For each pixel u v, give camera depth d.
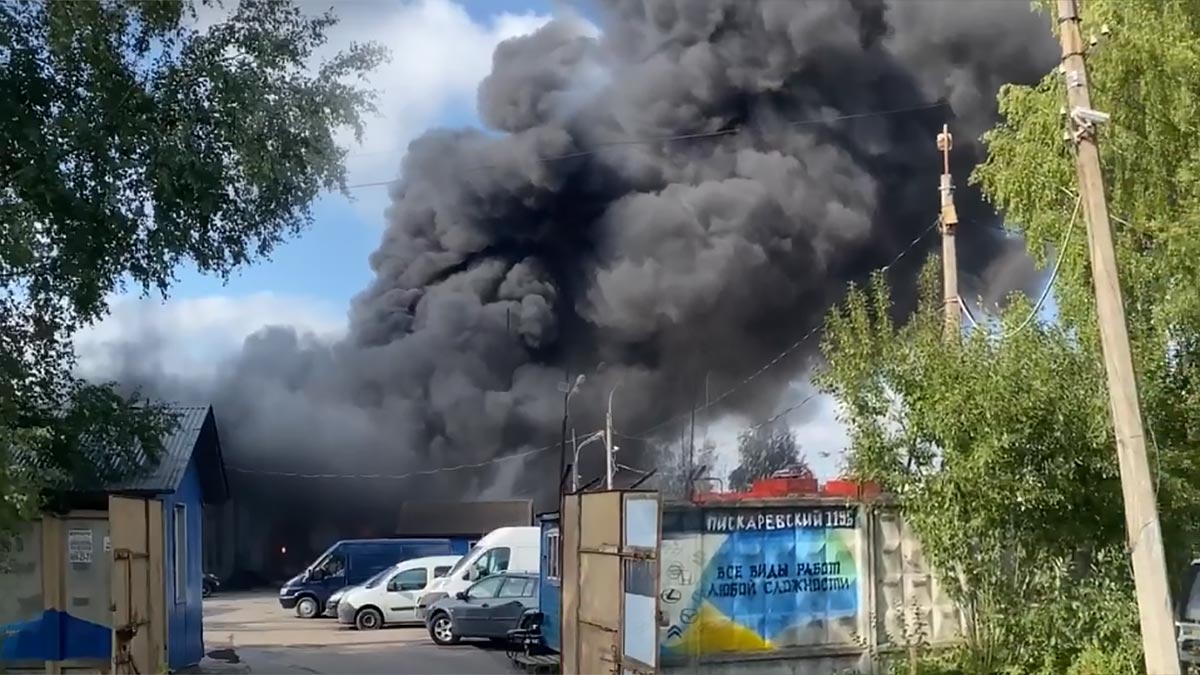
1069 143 7.71
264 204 10.27
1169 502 8.42
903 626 10.31
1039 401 8.26
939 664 9.38
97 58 9.27
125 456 11.07
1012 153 9.90
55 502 11.46
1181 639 9.04
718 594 10.14
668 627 9.95
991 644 8.77
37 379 9.88
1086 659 8.21
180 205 9.80
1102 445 8.27
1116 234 8.65
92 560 11.65
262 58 9.88
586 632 9.96
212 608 33.50
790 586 10.38
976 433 8.32
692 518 10.17
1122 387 6.94
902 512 9.30
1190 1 8.55
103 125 9.41
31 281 9.51
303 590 26.31
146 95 9.53
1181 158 8.53
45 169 8.98
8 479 8.34
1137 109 8.61
